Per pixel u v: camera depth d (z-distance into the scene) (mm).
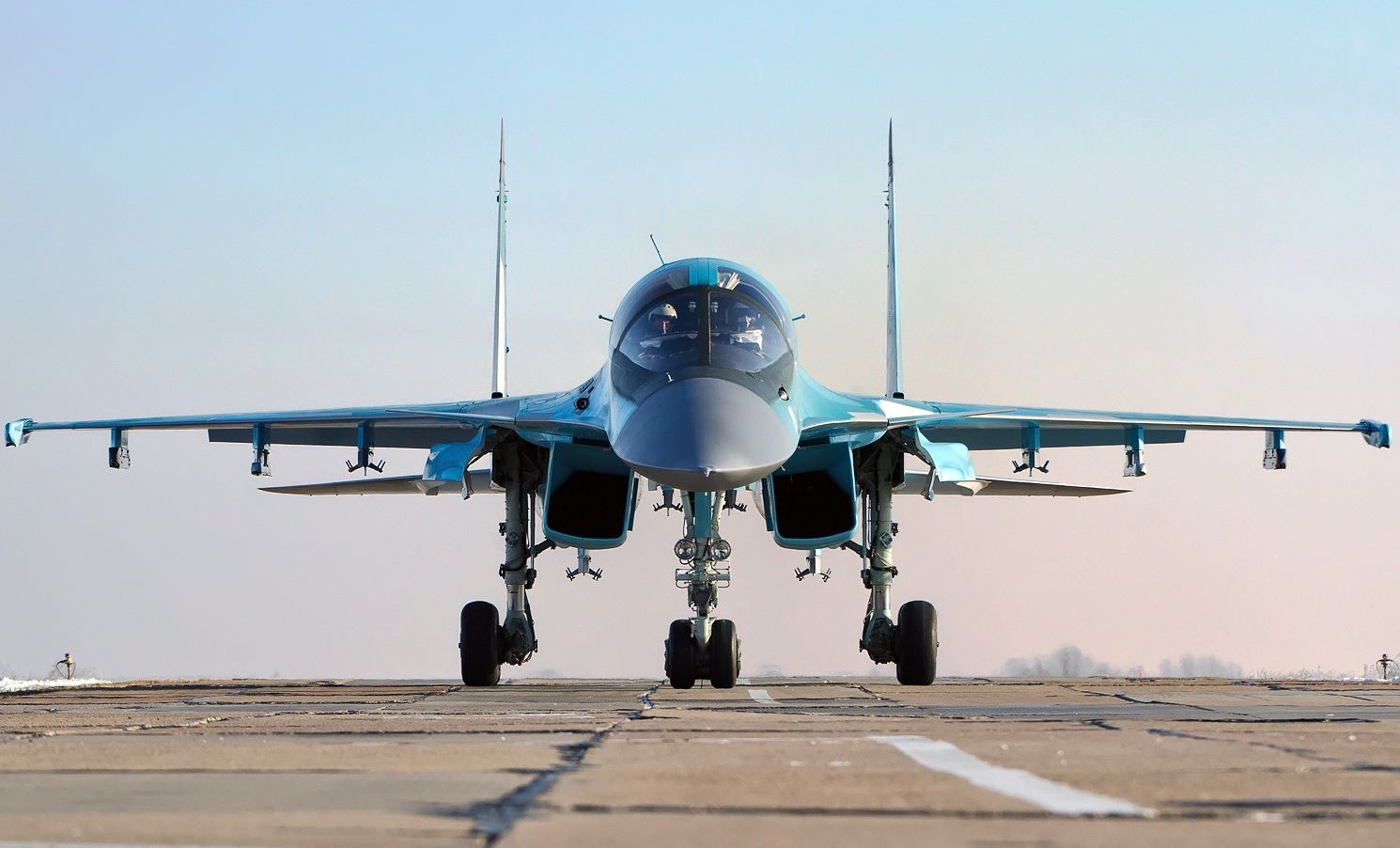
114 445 57094
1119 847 11242
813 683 53688
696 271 46938
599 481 48938
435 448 50125
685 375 43344
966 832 12008
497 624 51969
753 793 14609
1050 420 55219
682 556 46875
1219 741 20734
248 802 14234
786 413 43625
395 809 13633
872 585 53344
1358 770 16766
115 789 15469
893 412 50719
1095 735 21938
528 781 15734
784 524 48875
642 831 12031
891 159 66250
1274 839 11742
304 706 34750
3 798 14727
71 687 50625
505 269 65500
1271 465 58906
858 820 12766
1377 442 58656
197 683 54500
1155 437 61781
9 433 56281
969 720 26203
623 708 32125
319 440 61969
